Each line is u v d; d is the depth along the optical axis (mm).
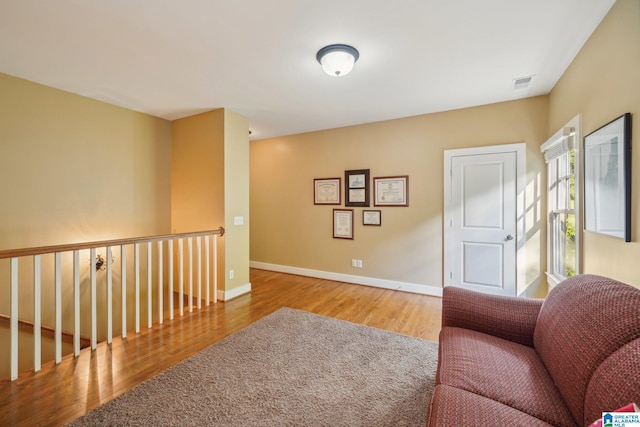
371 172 4219
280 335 2646
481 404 1091
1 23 1915
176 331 2752
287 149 4961
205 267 3691
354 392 1840
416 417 1621
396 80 2809
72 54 2322
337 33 2051
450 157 3666
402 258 4020
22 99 2775
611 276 1839
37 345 2078
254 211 5316
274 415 1641
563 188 2820
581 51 2234
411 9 1800
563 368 1154
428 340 2559
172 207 4129
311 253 4781
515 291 3342
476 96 3223
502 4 1763
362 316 3123
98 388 1891
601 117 1928
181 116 3934
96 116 3340
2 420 1604
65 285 3129
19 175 2775
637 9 1536
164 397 1790
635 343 922
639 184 1537
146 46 2207
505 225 3387
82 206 3240
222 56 2355
